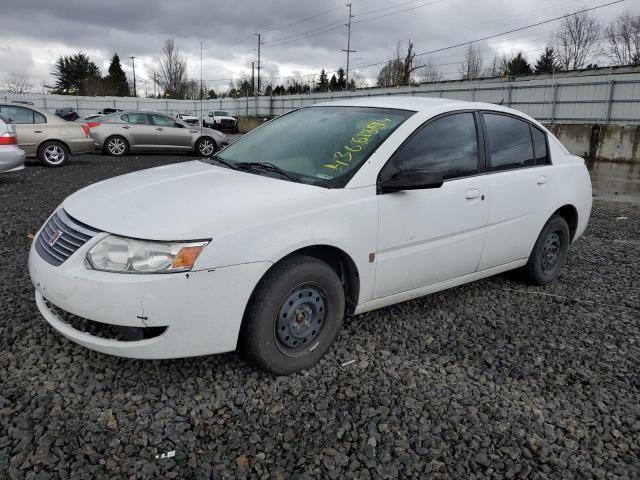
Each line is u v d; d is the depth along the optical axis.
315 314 3.16
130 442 2.48
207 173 3.54
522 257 4.53
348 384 3.05
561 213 4.95
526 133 4.51
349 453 2.49
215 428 2.61
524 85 25.80
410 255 3.55
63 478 2.23
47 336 3.39
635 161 19.59
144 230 2.70
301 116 4.27
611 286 4.93
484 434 2.67
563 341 3.74
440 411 2.84
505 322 4.02
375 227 3.29
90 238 2.79
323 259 3.36
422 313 4.11
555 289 4.80
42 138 12.67
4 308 3.79
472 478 2.38
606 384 3.20
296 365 3.09
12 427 2.52
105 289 2.64
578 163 5.01
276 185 3.18
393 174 3.41
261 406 2.79
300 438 2.57
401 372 3.21
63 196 8.53
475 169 3.97
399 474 2.38
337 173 3.33
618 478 2.41
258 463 2.39
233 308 2.78
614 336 3.86
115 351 2.78
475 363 3.38
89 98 49.97
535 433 2.70
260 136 4.21
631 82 21.61
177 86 69.81
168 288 2.63
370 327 3.80
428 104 3.93
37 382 2.90
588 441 2.66
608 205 10.00
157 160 15.25
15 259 4.98
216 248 2.70
